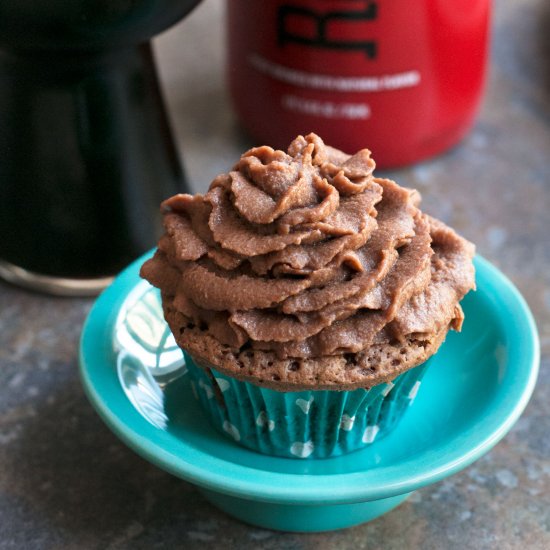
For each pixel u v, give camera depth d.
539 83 0.67
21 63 0.47
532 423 0.45
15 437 0.45
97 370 0.41
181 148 0.60
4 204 0.50
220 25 0.75
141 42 0.47
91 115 0.48
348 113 0.55
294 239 0.38
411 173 0.58
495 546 0.41
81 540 0.41
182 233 0.40
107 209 0.50
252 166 0.39
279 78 0.55
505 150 0.60
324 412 0.40
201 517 0.42
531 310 0.50
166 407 0.43
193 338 0.39
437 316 0.39
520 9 0.76
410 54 0.54
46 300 0.51
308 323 0.38
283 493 0.37
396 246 0.39
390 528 0.42
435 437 0.42
